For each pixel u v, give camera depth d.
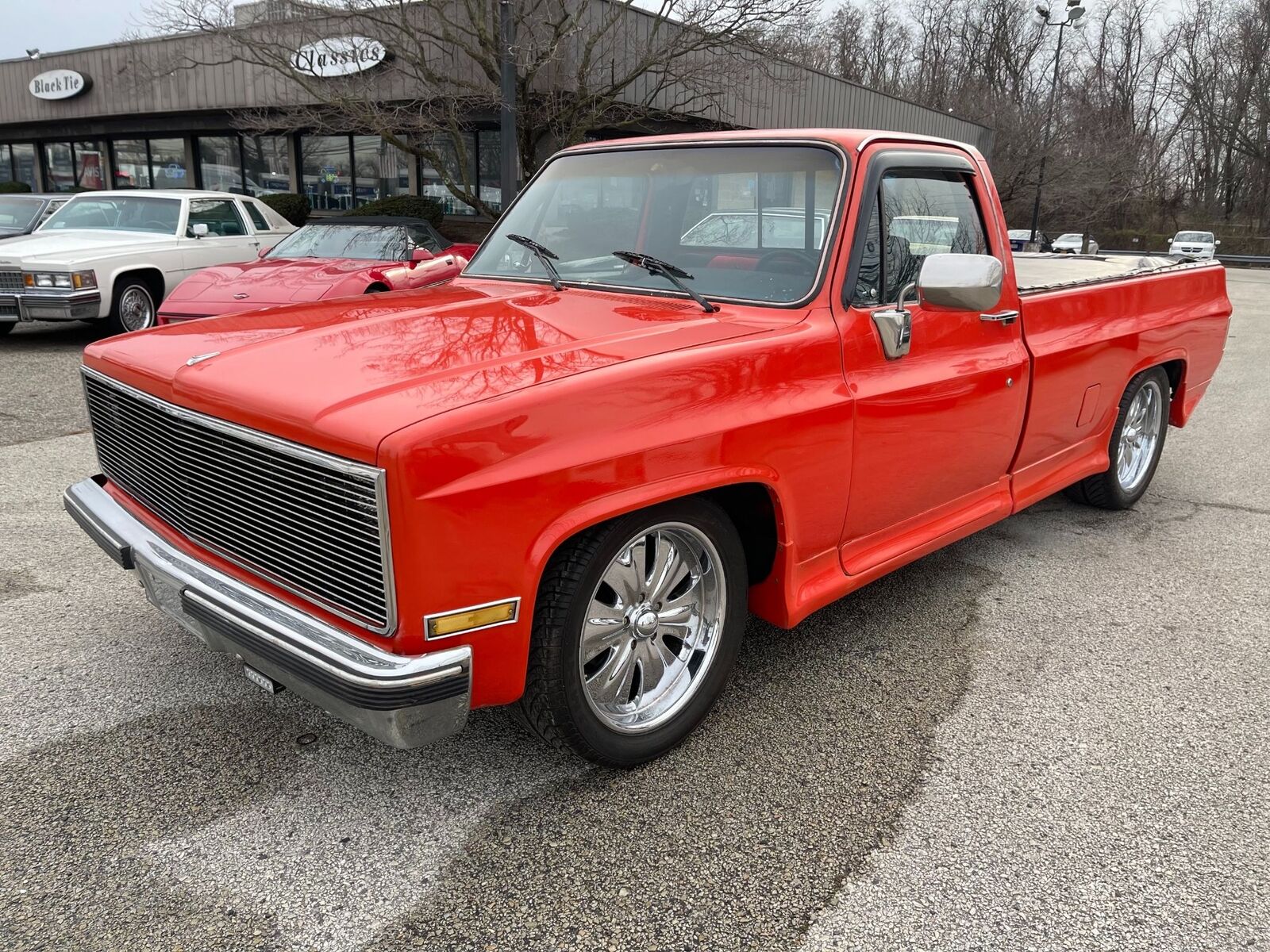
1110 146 41.12
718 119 18.45
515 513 2.24
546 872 2.39
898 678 3.45
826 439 2.97
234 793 2.68
